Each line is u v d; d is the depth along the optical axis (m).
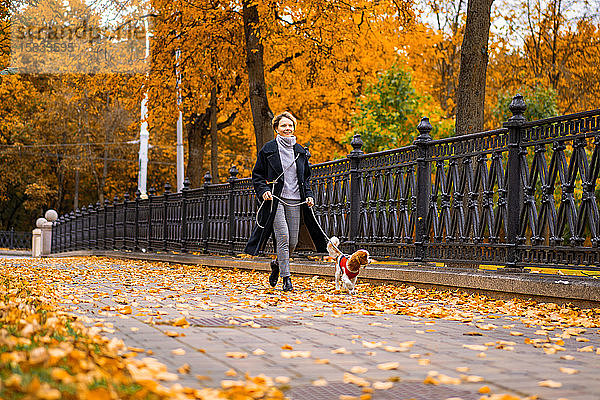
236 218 18.05
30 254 51.09
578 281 8.32
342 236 13.74
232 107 32.59
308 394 3.92
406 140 30.17
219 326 6.55
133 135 57.97
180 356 4.89
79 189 64.81
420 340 5.92
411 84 30.75
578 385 4.17
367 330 6.50
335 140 33.78
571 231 8.70
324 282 12.61
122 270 17.70
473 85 14.46
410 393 3.96
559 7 38.69
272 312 7.96
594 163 8.44
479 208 11.13
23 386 3.19
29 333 4.98
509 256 9.59
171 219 22.81
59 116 56.41
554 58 38.91
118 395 3.32
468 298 9.63
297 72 28.94
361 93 33.81
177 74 27.47
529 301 8.87
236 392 3.75
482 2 14.45
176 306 8.27
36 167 60.84
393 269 11.59
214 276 15.19
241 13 24.80
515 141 9.65
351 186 13.41
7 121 57.78
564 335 6.24
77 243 36.09
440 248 11.11
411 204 11.86
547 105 26.73
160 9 26.33
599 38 38.25
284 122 11.19
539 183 14.87
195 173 32.59
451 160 11.05
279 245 10.94
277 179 10.96
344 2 23.06
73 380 3.40
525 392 3.97
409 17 24.53
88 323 6.33
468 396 3.89
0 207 65.44
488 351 5.41
